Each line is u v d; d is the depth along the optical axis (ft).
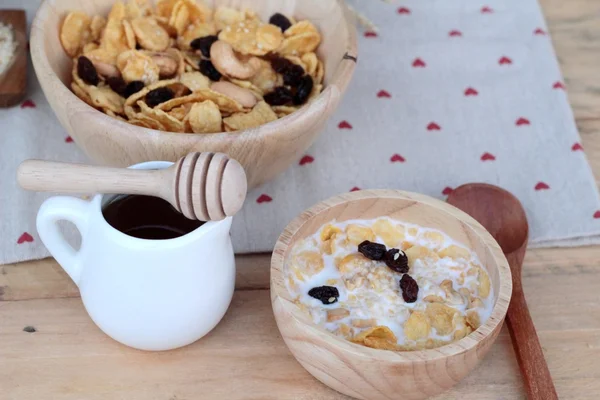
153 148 2.01
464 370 1.89
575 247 2.30
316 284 2.02
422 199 2.07
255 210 2.30
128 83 2.26
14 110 2.43
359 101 2.56
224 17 2.43
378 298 1.99
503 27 2.80
